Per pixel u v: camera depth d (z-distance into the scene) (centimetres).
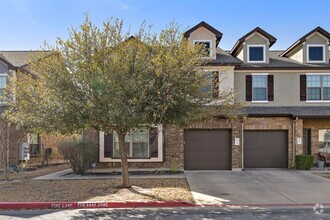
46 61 1052
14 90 1114
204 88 1258
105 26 1058
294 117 1841
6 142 1483
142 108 1014
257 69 2027
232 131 1817
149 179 1441
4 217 863
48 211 933
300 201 1033
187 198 1052
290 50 2206
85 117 1018
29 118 1048
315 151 1977
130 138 1822
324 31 2052
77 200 1020
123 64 1023
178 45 1078
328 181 1391
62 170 1859
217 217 845
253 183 1344
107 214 888
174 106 1035
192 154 1845
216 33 2002
